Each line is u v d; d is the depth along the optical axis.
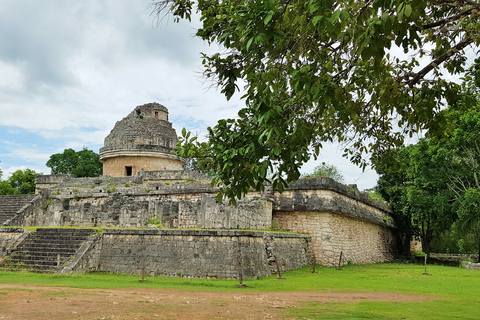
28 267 17.44
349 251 25.88
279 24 5.82
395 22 4.91
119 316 8.13
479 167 25.08
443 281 16.70
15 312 8.33
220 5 8.04
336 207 23.25
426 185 27.80
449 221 29.59
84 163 56.00
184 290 12.62
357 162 9.82
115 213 23.30
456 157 26.64
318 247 23.19
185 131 7.75
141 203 22.81
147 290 12.47
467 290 13.96
